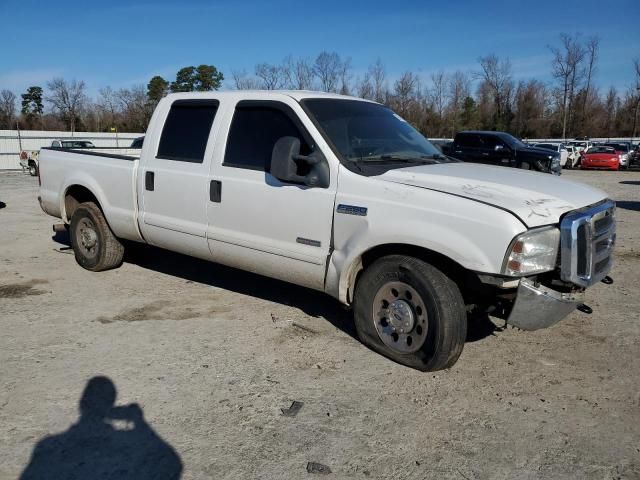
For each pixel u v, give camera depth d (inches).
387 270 157.2
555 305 142.9
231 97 195.6
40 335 179.5
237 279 246.2
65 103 2506.2
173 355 165.8
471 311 162.7
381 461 117.0
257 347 172.6
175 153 207.5
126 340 176.6
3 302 211.6
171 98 214.5
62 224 271.3
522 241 135.9
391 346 161.5
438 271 149.6
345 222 161.8
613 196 644.1
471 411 137.3
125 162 225.3
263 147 182.7
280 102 181.2
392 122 201.9
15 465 113.3
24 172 1099.9
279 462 116.0
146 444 121.3
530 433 128.3
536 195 150.3
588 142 1811.0
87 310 203.9
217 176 191.5
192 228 201.6
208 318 197.3
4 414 131.8
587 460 118.7
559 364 165.0
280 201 175.5
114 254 249.3
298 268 176.1
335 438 125.0
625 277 261.0
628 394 147.5
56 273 253.6
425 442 124.1
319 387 147.7
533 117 2859.3
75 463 114.4
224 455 118.0
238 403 138.9
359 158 170.7
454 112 2667.3
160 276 250.5
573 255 140.5
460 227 142.5
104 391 143.3
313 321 195.0
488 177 164.7
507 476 113.0
